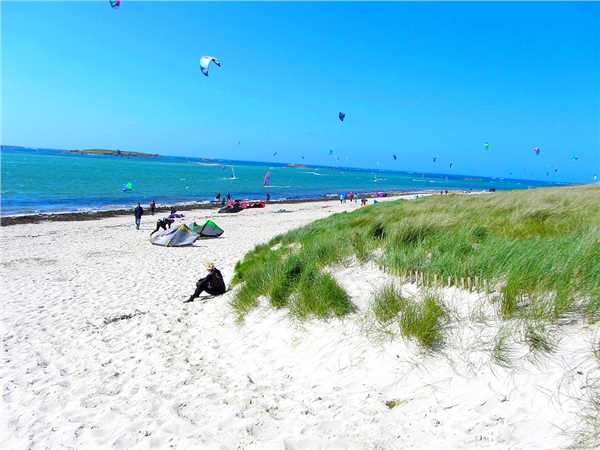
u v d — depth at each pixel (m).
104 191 50.03
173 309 8.21
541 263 4.76
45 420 4.31
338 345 4.90
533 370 3.49
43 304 8.88
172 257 14.40
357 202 47.94
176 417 4.16
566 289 4.09
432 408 3.54
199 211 34.44
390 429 3.45
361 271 6.67
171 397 4.60
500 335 3.96
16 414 4.46
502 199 14.08
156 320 7.54
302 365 4.82
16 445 3.88
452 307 4.71
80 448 3.78
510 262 5.11
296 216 30.58
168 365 5.49
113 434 3.97
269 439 3.62
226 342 6.01
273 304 6.38
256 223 25.62
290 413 3.97
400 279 5.87
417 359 4.16
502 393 3.41
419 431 3.33
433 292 5.10
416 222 8.30
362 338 4.82
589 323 3.75
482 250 5.84
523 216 9.27
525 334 3.83
